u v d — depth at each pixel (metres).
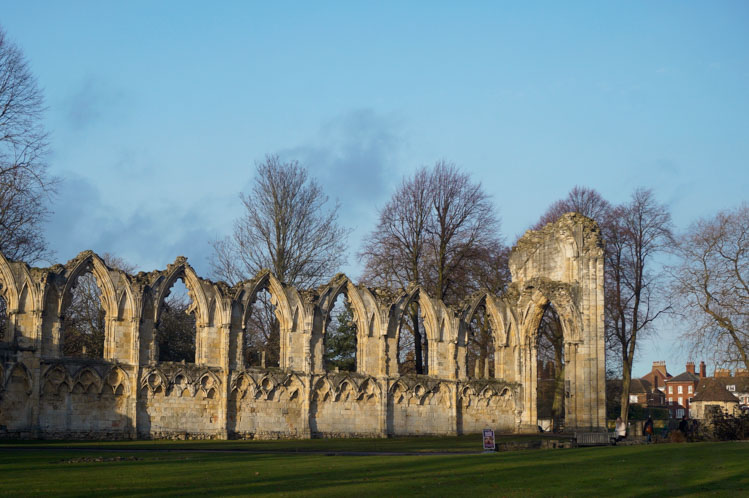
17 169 63.84
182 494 26.95
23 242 69.38
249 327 90.50
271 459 40.88
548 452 44.53
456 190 86.38
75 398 57.53
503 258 94.56
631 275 82.12
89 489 27.69
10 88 63.97
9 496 26.03
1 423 55.12
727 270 70.56
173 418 60.59
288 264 81.62
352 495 27.27
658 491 29.62
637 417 120.38
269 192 82.38
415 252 85.06
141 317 60.06
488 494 28.22
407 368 97.44
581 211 95.94
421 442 59.25
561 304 70.56
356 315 68.75
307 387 65.06
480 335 91.69
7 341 56.44
